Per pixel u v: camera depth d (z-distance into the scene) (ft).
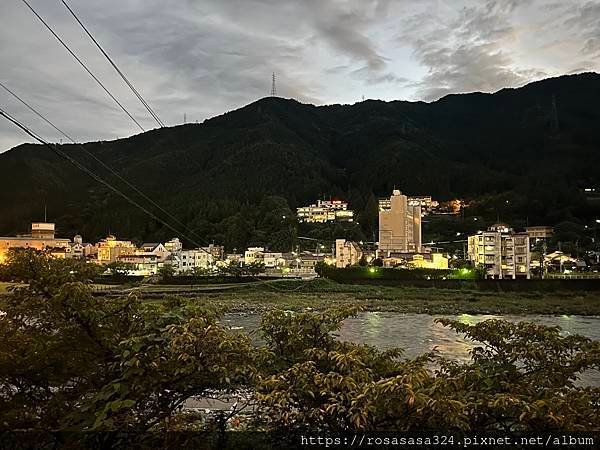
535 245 406.62
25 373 16.53
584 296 220.02
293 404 16.03
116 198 618.03
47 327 17.58
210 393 18.84
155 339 16.14
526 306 200.03
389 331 134.62
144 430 16.29
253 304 211.00
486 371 17.44
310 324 20.31
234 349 16.46
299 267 349.00
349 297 233.76
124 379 15.75
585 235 414.21
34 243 301.22
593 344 17.60
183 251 364.58
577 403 15.26
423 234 467.52
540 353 17.57
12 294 17.44
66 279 17.44
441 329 138.62
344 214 538.88
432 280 252.83
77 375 17.01
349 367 16.34
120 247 374.22
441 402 13.85
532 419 14.52
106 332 17.54
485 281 241.14
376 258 312.71
